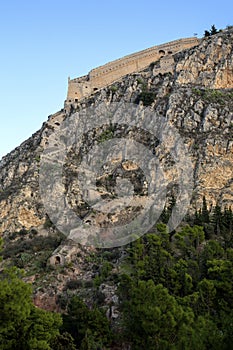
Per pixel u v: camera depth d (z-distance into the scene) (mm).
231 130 123250
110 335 67500
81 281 92312
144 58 172750
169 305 58031
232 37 155625
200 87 144500
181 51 163375
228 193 107875
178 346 53438
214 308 65562
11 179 146375
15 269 54250
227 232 92312
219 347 51625
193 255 82562
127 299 72625
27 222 125562
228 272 67938
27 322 50688
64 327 70500
